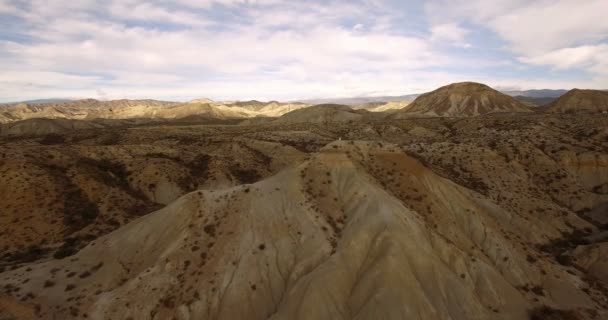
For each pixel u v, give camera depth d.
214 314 35.25
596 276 50.16
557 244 58.88
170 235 42.16
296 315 33.94
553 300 41.50
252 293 36.56
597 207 72.56
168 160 83.88
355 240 39.44
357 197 45.16
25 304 34.25
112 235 45.06
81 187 66.44
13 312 32.66
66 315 34.19
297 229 42.44
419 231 41.25
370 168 51.25
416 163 52.84
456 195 50.94
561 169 82.25
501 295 38.50
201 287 36.59
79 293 36.97
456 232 45.94
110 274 39.34
